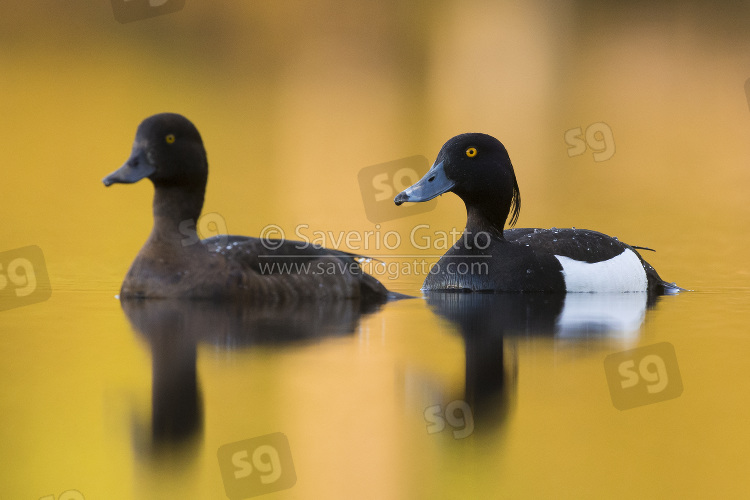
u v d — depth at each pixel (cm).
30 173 2506
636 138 3378
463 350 996
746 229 1981
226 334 1062
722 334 1077
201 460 701
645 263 1429
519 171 2772
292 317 1160
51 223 1917
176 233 1264
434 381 880
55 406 803
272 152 2938
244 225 1914
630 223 2044
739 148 3231
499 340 1042
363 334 1071
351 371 915
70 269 1510
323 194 2308
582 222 2047
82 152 2823
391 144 3045
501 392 851
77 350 984
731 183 2627
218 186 2381
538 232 1430
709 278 1505
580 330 1098
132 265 1270
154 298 1253
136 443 732
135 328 1088
